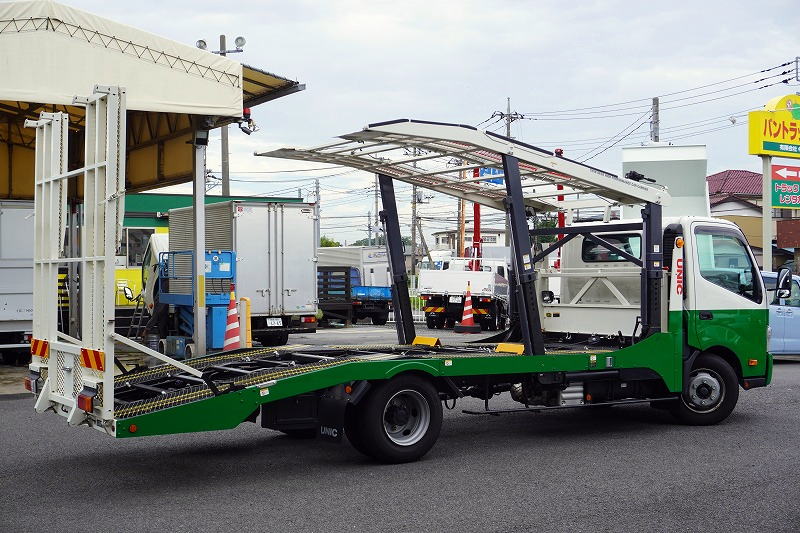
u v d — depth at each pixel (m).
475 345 9.75
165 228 24.98
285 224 19.69
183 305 16.91
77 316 14.02
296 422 7.41
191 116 15.71
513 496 6.57
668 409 9.81
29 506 6.25
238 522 5.84
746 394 12.39
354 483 6.98
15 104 17.00
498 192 10.16
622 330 9.88
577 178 8.71
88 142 6.66
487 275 26.12
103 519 5.91
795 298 16.77
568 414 10.64
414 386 7.72
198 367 8.40
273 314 19.47
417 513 6.09
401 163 9.17
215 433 9.27
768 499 6.52
